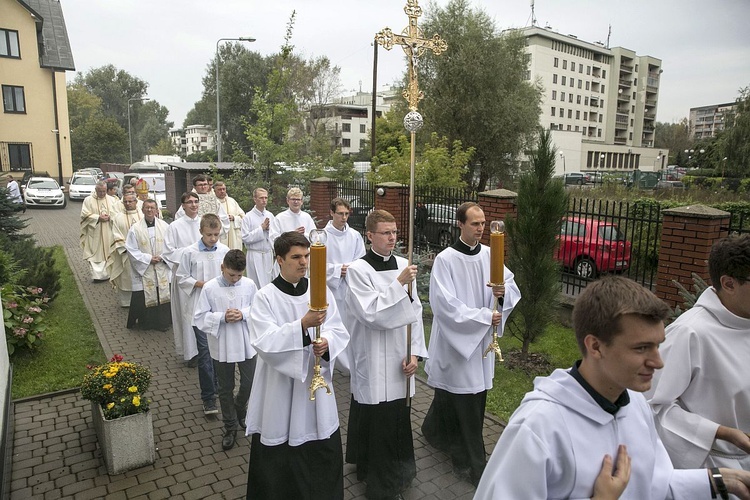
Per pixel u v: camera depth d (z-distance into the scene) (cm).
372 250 408
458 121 2594
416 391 612
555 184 662
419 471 437
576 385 174
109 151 5500
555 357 712
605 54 8581
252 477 366
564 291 931
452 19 2631
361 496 405
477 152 2598
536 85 3147
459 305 423
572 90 8181
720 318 247
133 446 440
